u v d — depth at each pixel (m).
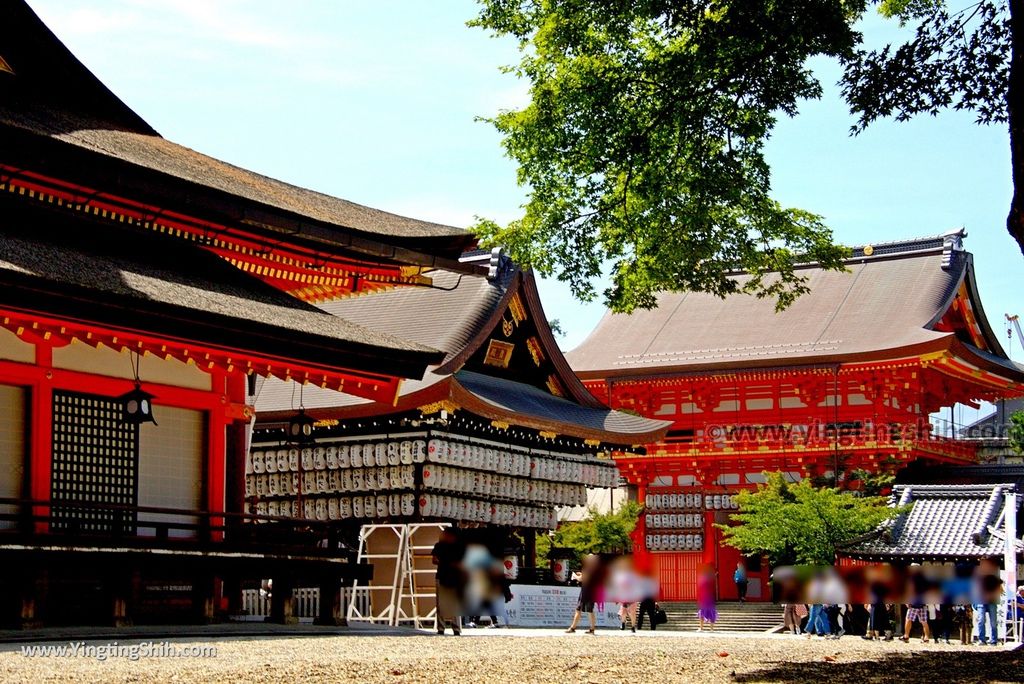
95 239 31.89
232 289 32.91
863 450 78.56
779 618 64.25
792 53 28.19
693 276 30.83
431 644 28.86
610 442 55.56
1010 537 41.78
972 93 27.20
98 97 38.78
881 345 79.44
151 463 33.25
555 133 29.70
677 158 29.59
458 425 48.38
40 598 27.48
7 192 30.25
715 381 84.56
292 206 36.66
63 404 31.28
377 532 47.56
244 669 20.84
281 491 48.16
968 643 41.66
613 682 21.34
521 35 30.42
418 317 51.81
